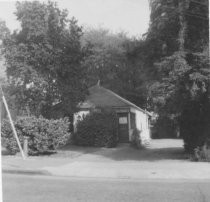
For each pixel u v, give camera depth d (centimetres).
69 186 1346
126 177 1658
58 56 2591
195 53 2005
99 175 1702
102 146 3048
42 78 2569
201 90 1986
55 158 2214
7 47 2580
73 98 2659
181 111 2238
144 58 2392
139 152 2789
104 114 3120
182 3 2152
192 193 1195
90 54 2783
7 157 2194
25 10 2575
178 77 2025
